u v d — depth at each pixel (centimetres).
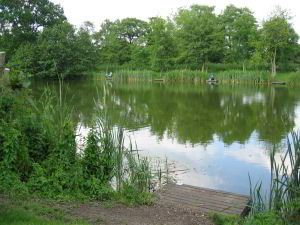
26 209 537
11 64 866
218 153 1138
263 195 779
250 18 5578
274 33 4697
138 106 2230
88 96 2734
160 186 820
